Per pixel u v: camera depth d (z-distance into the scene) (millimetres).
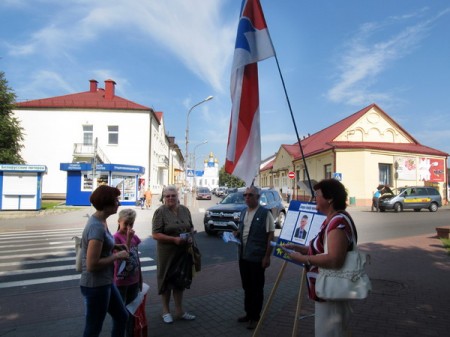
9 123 31469
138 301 3941
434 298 5484
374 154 30734
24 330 4469
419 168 32656
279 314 4902
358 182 30297
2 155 30719
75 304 5496
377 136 34344
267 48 4191
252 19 4309
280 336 4219
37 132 36000
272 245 4207
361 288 2631
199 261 4887
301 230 3693
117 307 3484
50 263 8492
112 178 27375
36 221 17469
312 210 3654
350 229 2727
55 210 22344
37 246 10812
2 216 19359
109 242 3246
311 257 2754
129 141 36312
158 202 33500
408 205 24625
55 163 35906
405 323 4535
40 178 22203
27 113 36062
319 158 34531
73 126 36125
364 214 22578
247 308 4602
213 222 12430
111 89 38875
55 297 5867
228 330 4426
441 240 10992
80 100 37562
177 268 4637
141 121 36562
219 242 11391
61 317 4930
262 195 14438
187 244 4676
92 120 36125
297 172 41406
